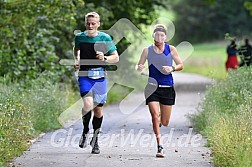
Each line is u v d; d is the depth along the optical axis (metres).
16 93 30.91
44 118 30.61
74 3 46.47
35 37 41.06
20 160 22.03
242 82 31.64
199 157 22.80
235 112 27.72
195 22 157.00
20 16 39.91
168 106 23.45
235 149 19.75
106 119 36.41
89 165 21.20
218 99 31.44
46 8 40.12
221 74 74.88
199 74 92.75
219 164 20.84
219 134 22.59
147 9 61.06
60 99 35.00
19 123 24.59
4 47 39.50
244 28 144.50
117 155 23.30
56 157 22.77
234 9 147.50
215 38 156.62
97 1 53.00
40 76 38.16
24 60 39.66
